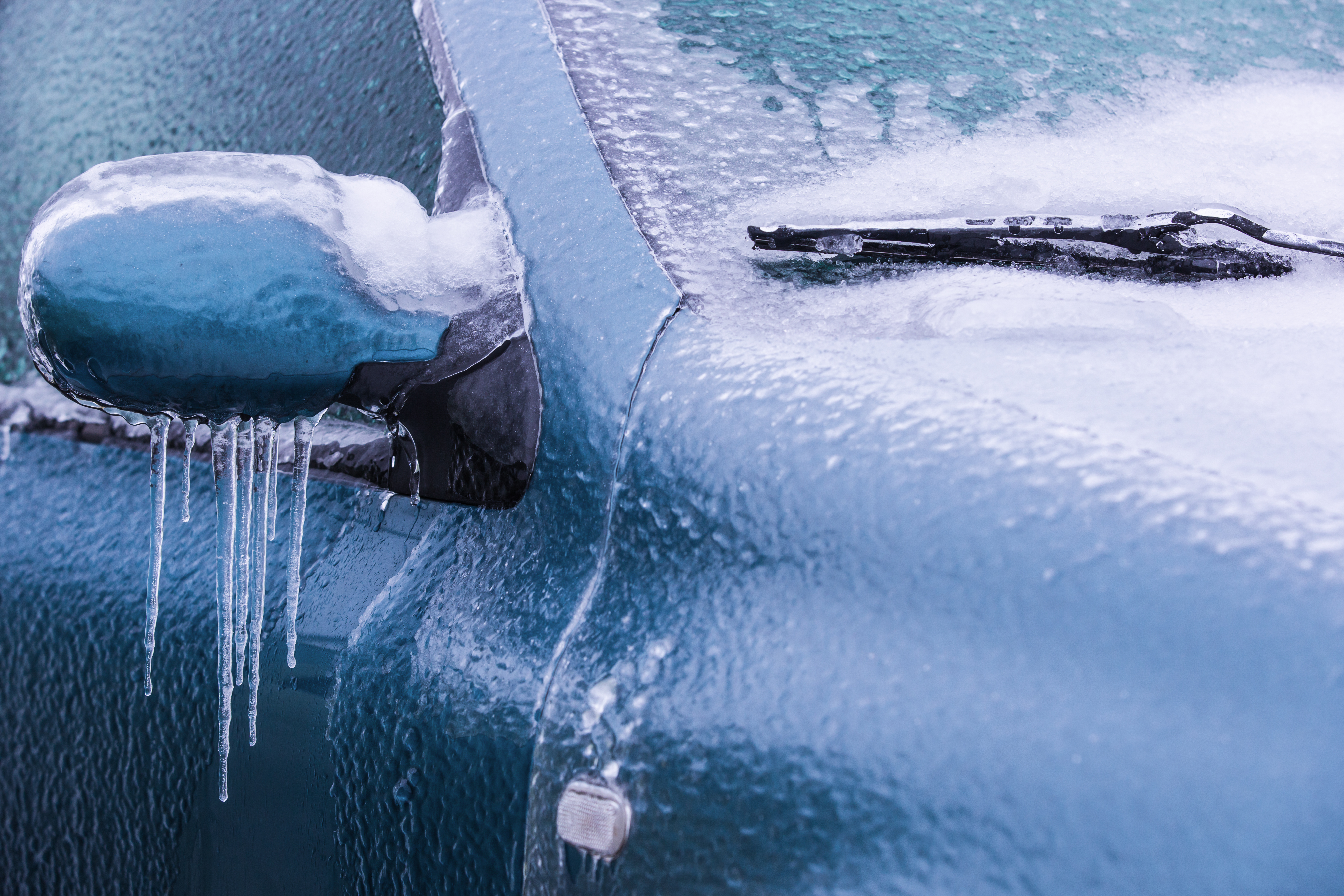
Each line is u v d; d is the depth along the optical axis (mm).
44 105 2490
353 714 1796
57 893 2123
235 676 1922
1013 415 1598
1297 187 1935
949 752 1521
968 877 1501
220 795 1913
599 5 2004
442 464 1819
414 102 1993
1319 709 1460
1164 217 1849
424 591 1790
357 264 1761
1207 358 1678
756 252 1818
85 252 1699
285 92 2148
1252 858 1451
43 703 2123
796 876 1542
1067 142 1960
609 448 1712
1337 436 1562
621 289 1760
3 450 2303
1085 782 1487
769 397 1665
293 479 1975
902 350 1692
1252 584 1490
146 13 2398
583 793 1618
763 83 1965
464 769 1706
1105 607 1511
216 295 1710
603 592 1681
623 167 1854
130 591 2061
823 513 1607
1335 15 2201
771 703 1577
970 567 1551
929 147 1931
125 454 2174
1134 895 1466
